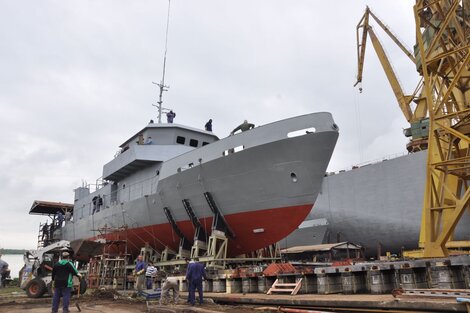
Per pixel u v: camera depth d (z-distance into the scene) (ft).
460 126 49.73
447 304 22.77
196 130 79.71
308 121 50.42
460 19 58.39
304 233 125.18
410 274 32.60
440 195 48.34
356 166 124.06
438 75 53.47
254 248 59.67
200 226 61.52
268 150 51.57
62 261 30.73
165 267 67.10
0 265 75.20
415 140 108.17
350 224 118.62
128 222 76.95
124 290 55.88
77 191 118.01
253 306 34.76
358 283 35.63
